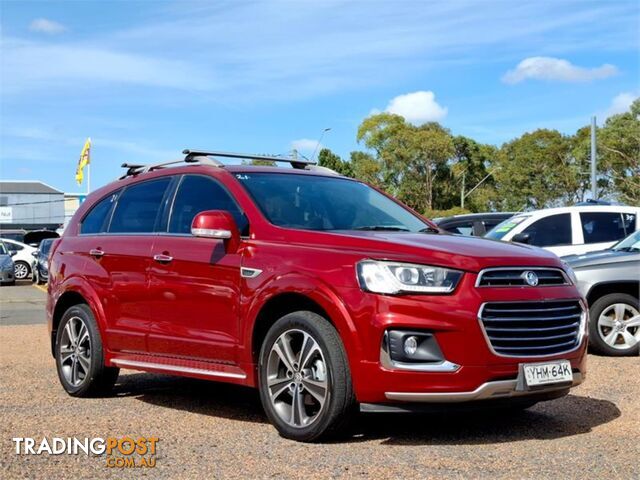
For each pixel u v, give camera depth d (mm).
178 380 8203
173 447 5309
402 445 5293
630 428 5785
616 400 6805
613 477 4559
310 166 7367
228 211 6270
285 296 5566
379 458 4957
